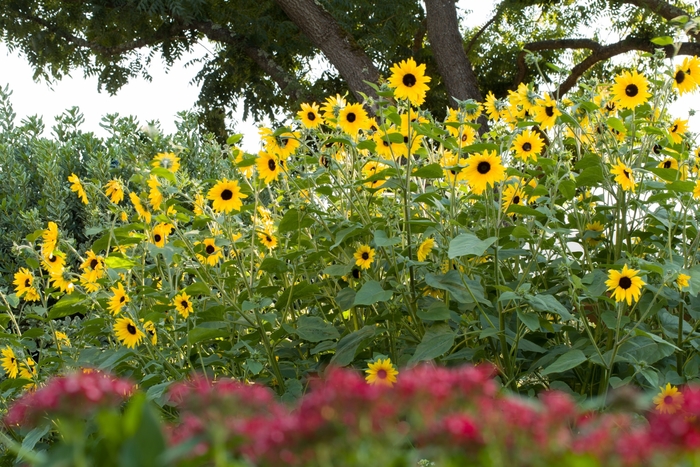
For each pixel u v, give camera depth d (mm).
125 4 13359
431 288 3092
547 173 3061
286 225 3092
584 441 849
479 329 2854
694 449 823
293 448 864
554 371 2432
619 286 2379
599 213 3240
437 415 937
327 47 10227
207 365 3168
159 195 2986
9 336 3242
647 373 2326
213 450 880
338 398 899
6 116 5176
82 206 4867
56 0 14195
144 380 2768
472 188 2979
